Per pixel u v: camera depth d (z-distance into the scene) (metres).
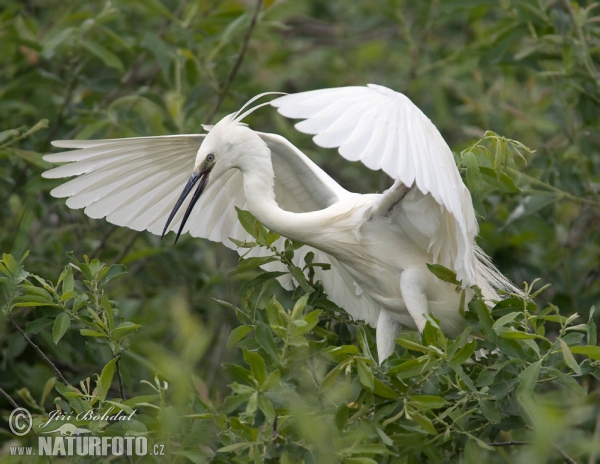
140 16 14.95
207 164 8.62
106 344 7.70
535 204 10.55
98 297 7.61
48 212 11.97
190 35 12.14
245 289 8.23
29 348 10.46
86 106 12.66
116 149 9.17
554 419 5.73
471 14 13.36
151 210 9.68
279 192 9.47
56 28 13.27
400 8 13.45
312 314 6.71
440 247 8.32
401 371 6.77
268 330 6.88
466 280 7.98
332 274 9.79
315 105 6.77
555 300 10.94
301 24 16.45
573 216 12.47
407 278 8.55
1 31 12.62
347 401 7.30
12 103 12.16
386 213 8.45
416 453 7.08
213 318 11.42
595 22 11.91
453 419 6.93
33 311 9.97
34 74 11.96
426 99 14.56
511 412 7.15
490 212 11.29
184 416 6.75
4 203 11.53
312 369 7.35
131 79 13.77
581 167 11.47
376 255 8.65
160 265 12.11
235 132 8.59
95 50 11.62
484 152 8.42
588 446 6.28
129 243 11.30
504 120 12.87
